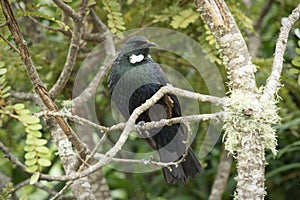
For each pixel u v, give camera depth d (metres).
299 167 13.62
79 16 8.54
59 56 12.21
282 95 13.09
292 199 13.85
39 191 14.29
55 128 9.24
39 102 10.22
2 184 12.49
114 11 9.96
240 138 6.92
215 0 7.45
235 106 6.97
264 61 11.78
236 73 7.18
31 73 7.42
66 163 8.92
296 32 11.52
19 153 13.09
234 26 7.35
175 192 14.19
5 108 6.91
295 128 13.00
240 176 6.80
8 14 7.38
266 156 12.39
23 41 7.40
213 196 12.33
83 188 8.95
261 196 6.72
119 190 14.68
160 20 11.54
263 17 13.55
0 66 8.05
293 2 13.83
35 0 11.21
